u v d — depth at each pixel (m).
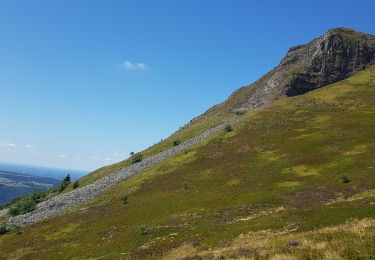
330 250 23.14
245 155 90.75
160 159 114.50
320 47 160.88
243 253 27.08
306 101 128.25
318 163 74.31
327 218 40.47
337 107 117.44
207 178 81.44
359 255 22.06
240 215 56.12
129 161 131.88
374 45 165.88
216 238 44.62
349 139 85.06
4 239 76.06
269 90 159.50
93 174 144.25
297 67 164.75
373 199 45.38
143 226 58.75
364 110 110.06
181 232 54.12
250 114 131.75
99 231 65.31
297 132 99.44
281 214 47.19
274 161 81.44
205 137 121.31
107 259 48.84
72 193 108.19
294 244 26.34
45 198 144.25
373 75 146.00
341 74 154.50
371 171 64.19
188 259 29.78
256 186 69.25
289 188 63.88
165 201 71.88
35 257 61.19
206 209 62.72
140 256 45.91
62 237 68.12
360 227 27.48
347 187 59.22
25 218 93.75
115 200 84.44
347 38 165.38
